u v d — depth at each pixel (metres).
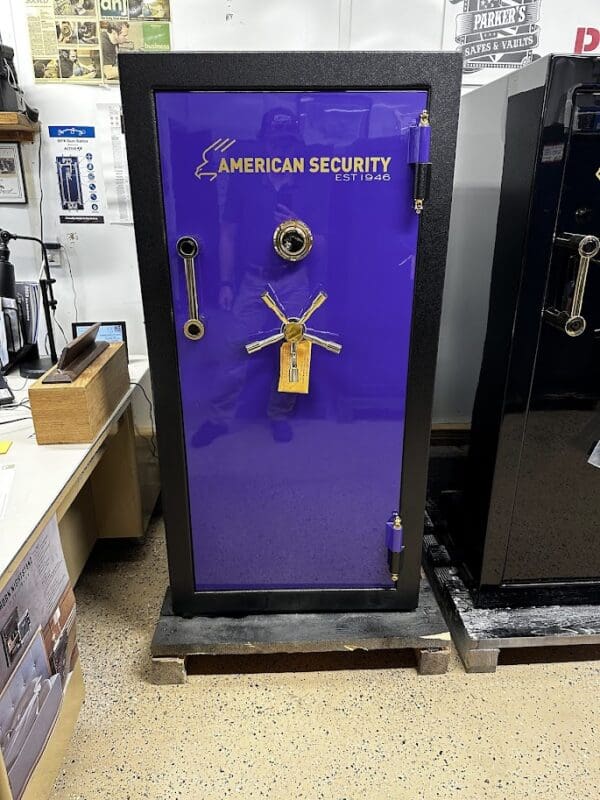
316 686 1.53
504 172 1.38
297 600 1.57
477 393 1.61
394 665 1.60
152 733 1.40
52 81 2.00
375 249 1.26
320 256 1.26
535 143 1.22
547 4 2.02
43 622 1.19
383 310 1.31
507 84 1.36
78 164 2.08
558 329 1.33
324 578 1.56
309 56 1.13
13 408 1.64
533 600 1.61
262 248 1.25
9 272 1.70
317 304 1.29
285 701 1.49
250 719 1.44
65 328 2.27
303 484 1.46
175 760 1.33
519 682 1.54
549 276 1.30
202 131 1.17
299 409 1.39
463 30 2.02
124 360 1.79
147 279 1.26
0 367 1.75
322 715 1.45
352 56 1.13
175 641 1.49
